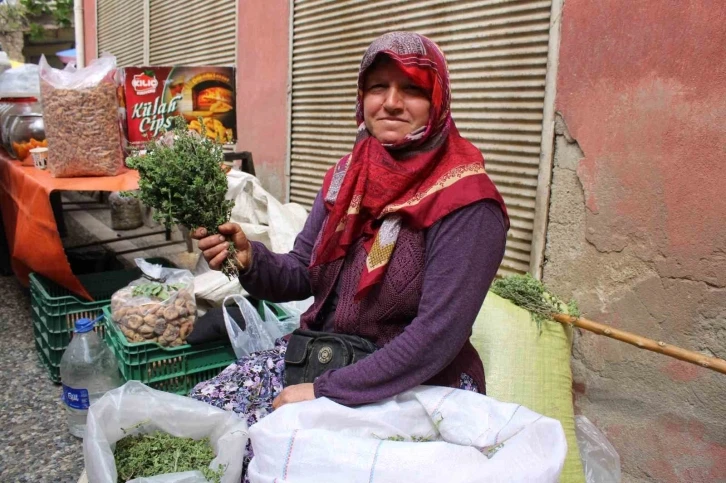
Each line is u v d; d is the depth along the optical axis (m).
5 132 3.71
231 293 2.79
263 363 1.78
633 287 2.24
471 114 2.93
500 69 2.75
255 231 3.21
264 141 4.59
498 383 2.06
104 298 3.10
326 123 3.96
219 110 3.67
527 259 2.69
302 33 4.07
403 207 1.48
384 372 1.43
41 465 2.33
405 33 1.53
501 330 2.15
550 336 2.16
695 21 1.98
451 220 1.45
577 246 2.44
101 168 2.91
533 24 2.58
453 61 3.00
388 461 1.25
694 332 2.07
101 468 1.38
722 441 2.03
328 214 1.75
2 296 4.24
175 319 2.46
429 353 1.42
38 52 12.55
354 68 3.66
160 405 1.56
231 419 1.55
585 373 2.43
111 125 2.95
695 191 2.03
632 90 2.18
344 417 1.42
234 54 4.89
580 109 2.38
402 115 1.53
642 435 2.26
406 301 1.53
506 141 2.76
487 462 1.25
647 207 2.17
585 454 2.23
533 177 2.64
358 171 1.57
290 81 4.21
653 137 2.13
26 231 2.87
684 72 2.03
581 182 2.40
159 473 1.44
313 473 1.28
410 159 1.57
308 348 1.62
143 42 6.73
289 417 1.38
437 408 1.45
